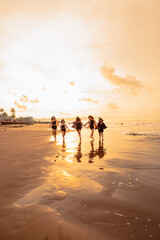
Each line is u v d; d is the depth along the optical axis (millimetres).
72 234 1754
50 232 1787
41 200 2543
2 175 3801
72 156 5730
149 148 7082
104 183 3244
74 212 2184
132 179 3447
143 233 1761
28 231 1803
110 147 7496
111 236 1719
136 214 2125
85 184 3201
